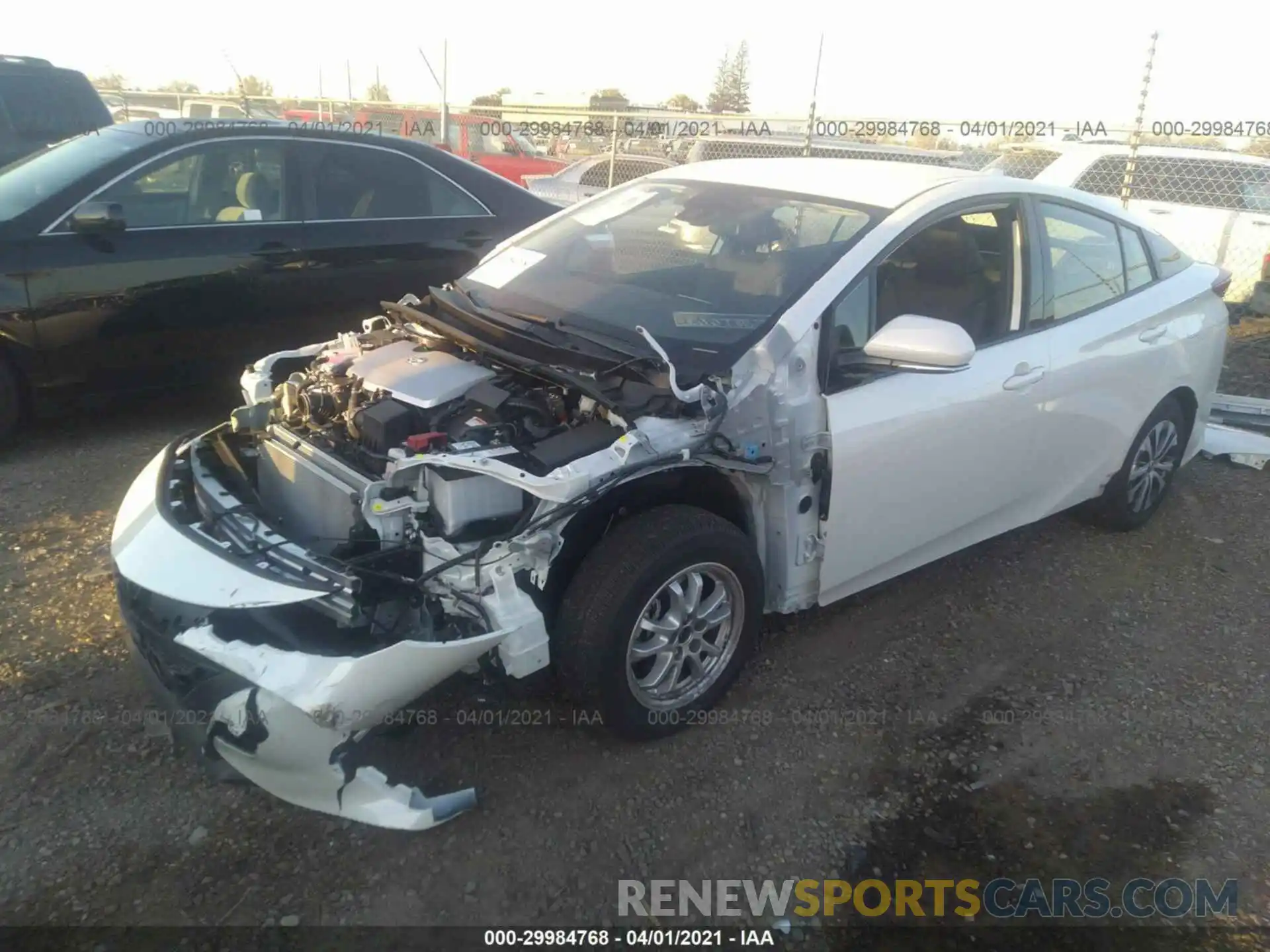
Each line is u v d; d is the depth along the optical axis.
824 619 4.04
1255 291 10.26
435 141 14.80
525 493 2.93
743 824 2.93
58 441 5.47
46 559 4.16
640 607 2.95
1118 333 4.36
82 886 2.57
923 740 3.34
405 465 2.78
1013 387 3.85
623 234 4.02
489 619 2.72
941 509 3.81
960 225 3.80
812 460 3.29
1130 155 10.35
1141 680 3.76
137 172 5.29
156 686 2.81
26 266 4.98
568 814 2.91
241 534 2.91
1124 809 3.08
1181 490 5.65
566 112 12.61
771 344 3.19
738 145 12.20
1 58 9.55
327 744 2.47
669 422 2.98
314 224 5.75
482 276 4.08
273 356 3.78
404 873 2.67
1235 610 4.31
